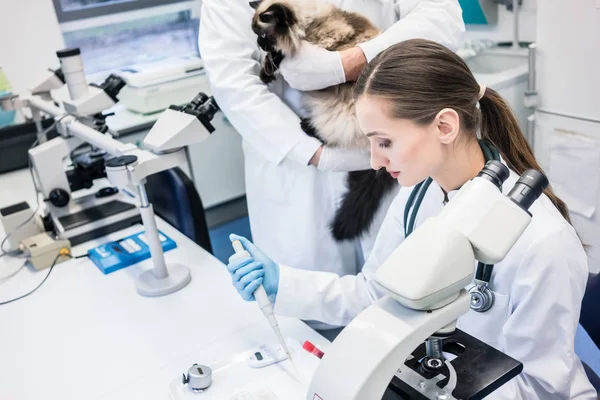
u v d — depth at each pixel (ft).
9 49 8.87
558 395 3.10
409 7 5.27
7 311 4.70
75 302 4.72
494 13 9.18
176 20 11.01
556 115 7.25
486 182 2.22
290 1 4.93
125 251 5.37
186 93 9.19
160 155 4.43
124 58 10.73
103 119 5.88
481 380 2.37
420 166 2.92
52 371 3.90
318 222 5.70
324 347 3.80
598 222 7.20
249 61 5.21
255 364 3.61
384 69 2.82
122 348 4.06
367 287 3.93
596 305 3.92
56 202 5.81
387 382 2.07
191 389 3.46
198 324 4.23
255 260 3.79
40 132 6.95
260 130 5.15
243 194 10.55
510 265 3.10
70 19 9.85
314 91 5.16
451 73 2.86
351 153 5.10
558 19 6.79
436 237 2.11
